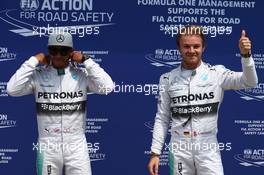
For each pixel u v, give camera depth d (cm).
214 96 1351
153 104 1752
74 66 1481
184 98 1355
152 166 1373
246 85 1302
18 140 1745
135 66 1738
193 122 1347
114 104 1750
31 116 1744
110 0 1719
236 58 1744
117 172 1762
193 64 1353
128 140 1758
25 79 1400
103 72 1437
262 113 1764
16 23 1711
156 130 1397
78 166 1411
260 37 1739
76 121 1421
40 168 1428
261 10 1733
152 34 1731
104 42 1728
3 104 1734
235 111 1766
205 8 1733
